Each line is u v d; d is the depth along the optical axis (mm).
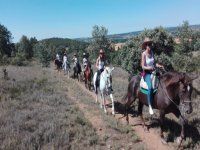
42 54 57406
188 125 11273
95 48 52438
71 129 11148
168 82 9523
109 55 50469
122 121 13016
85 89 22750
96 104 16703
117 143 10281
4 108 14273
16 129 10859
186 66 21562
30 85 21922
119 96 18625
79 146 9688
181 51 23062
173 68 21109
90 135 10906
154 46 21047
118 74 31625
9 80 24609
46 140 9953
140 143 10359
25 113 13086
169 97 9445
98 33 51875
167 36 20984
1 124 11469
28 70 38250
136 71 22062
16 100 16156
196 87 17422
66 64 33906
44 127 11023
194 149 9305
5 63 56156
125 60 22578
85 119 13047
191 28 23984
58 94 19000
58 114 13320
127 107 12398
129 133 11234
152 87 10172
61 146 9586
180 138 9867
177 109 9617
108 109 15414
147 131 11430
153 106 10367
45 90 20094
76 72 28391
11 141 9547
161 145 10070
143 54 10312
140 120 12914
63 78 29953
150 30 21391
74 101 17547
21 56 62625
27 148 9172
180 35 23719
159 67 10477
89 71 22484
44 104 15625
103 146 10016
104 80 14320
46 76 30688
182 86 8680
